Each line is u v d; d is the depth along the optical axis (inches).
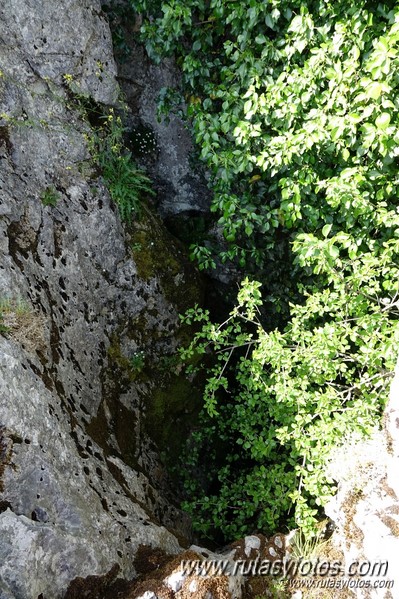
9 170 185.2
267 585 154.5
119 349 213.6
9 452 141.4
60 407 166.6
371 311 201.3
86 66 211.0
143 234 224.1
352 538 146.7
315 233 212.1
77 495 150.8
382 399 170.4
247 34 198.2
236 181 227.0
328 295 174.2
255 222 232.2
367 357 169.2
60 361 179.2
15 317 165.3
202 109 226.7
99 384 199.8
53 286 188.9
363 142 171.0
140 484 192.4
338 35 170.6
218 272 251.8
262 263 237.8
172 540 171.5
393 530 139.0
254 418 206.2
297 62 199.3
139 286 218.7
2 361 147.6
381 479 144.9
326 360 170.2
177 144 245.6
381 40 147.0
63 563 139.1
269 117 198.7
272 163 189.5
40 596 133.3
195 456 230.7
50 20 200.5
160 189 250.1
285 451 217.8
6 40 191.6
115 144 219.9
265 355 177.2
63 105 204.5
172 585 140.3
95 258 207.8
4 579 127.6
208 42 217.9
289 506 186.1
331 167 201.5
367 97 159.8
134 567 154.9
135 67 236.5
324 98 175.9
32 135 192.9
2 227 176.2
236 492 215.6
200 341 238.5
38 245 187.9
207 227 253.6
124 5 229.0
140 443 211.0
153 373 224.4
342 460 154.1
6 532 132.6
